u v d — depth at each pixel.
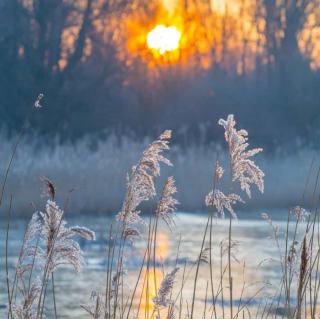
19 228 29.81
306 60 73.69
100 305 9.27
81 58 65.62
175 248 24.92
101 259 22.80
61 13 64.12
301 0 76.00
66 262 8.62
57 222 8.60
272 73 72.81
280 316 13.26
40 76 62.41
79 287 18.53
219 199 9.71
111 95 65.44
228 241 10.01
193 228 32.38
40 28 63.56
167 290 8.83
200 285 18.81
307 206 39.84
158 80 67.38
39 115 61.09
